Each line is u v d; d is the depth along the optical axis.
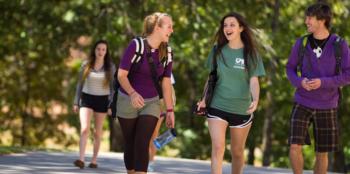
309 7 18.22
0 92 67.75
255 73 17.30
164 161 32.97
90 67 24.98
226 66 17.30
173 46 48.06
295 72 18.53
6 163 25.48
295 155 18.45
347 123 62.81
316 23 18.09
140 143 16.34
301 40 18.50
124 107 16.56
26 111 67.94
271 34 50.09
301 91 18.53
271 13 53.75
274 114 62.81
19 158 28.31
